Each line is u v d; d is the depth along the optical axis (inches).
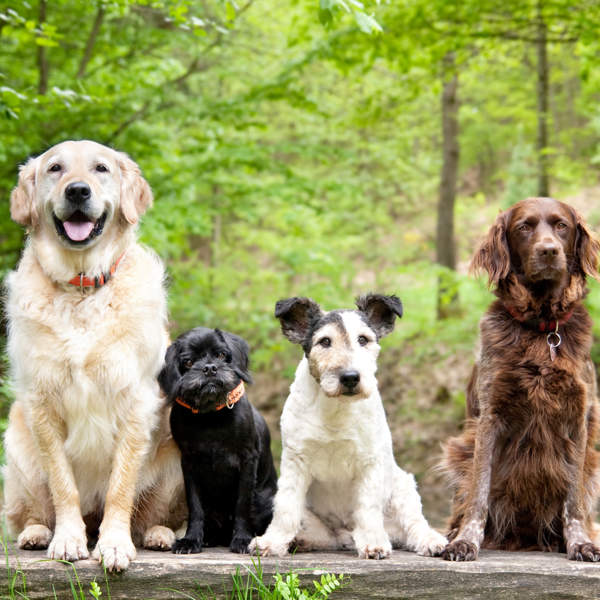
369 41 402.6
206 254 858.8
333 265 563.2
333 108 640.4
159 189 424.2
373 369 162.6
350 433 162.1
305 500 174.6
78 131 396.5
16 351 165.0
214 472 174.7
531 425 176.9
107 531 159.5
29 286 165.6
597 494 185.6
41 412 162.2
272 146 448.5
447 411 552.7
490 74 634.8
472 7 410.3
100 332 162.6
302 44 478.3
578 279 183.9
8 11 265.9
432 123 804.6
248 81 508.1
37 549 169.0
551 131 690.2
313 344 164.4
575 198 900.6
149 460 179.6
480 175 1314.0
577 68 606.2
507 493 185.2
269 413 608.7
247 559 155.7
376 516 163.2
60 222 164.9
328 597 151.9
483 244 192.2
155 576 150.9
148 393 169.6
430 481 498.6
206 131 437.7
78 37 442.3
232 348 177.3
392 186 896.9
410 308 669.3
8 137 370.0
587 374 178.5
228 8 283.4
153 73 421.1
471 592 150.9
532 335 178.1
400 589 151.6
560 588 150.3
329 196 703.7
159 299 173.2
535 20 440.1
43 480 173.9
